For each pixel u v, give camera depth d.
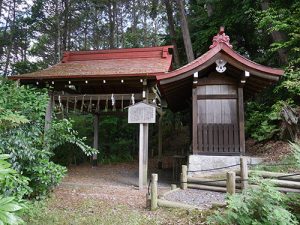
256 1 12.11
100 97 9.74
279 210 3.84
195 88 8.73
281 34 11.50
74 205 6.33
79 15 22.16
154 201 5.80
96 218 5.35
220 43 7.89
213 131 8.57
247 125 11.19
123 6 26.06
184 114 16.91
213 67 8.62
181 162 10.94
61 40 22.38
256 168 7.15
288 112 8.70
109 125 16.52
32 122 6.55
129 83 10.05
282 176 5.60
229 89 8.72
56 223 5.07
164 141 16.86
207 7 15.98
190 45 14.68
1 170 2.14
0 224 1.76
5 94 6.24
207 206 5.57
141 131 8.41
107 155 15.17
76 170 12.10
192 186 7.05
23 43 25.58
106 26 24.97
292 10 10.34
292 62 9.45
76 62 12.01
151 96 9.37
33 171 6.34
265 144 9.85
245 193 4.31
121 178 10.32
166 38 17.14
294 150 4.36
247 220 3.95
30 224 4.95
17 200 3.68
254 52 14.90
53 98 10.02
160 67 9.92
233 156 8.23
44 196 6.68
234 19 13.16
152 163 13.90
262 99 12.28
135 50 12.03
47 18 22.09
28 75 9.68
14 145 5.78
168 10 16.80
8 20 25.11
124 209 5.99
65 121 7.27
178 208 5.65
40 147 6.93
